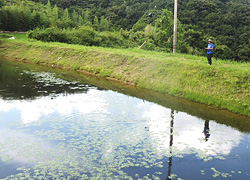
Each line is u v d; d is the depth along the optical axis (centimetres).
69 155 639
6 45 2605
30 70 1847
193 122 890
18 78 1559
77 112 968
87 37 2662
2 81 1464
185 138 757
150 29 3250
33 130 790
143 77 1438
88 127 822
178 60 1459
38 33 2827
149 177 555
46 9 6612
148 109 1023
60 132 778
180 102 1123
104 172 570
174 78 1291
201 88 1155
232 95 1047
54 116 917
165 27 2878
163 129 823
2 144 693
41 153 647
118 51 1977
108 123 862
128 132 791
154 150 678
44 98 1146
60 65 2036
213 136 776
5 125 827
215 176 564
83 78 1614
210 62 1301
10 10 4838
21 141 713
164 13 2933
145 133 786
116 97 1191
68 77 1633
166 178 552
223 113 986
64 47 2230
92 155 642
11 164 596
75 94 1228
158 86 1316
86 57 1955
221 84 1116
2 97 1145
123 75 1557
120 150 673
